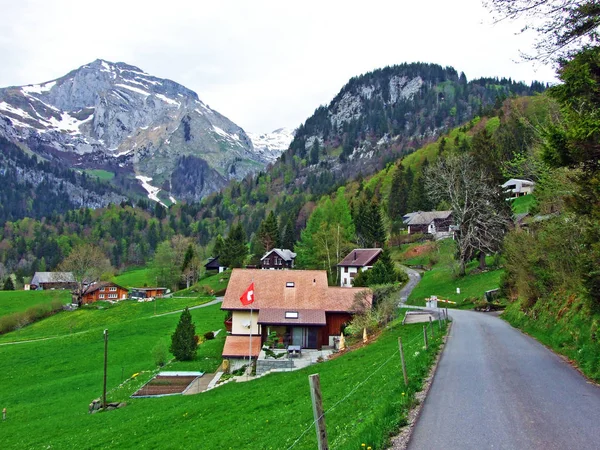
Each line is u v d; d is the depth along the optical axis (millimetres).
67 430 31234
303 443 14117
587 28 14203
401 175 143000
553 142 16531
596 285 19328
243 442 18047
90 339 67312
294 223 166375
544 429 11570
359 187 173125
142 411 32156
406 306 57906
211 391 34219
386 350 29281
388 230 113688
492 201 66688
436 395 15281
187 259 128625
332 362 32156
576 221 22828
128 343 62938
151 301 95562
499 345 25281
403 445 10930
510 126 113875
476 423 12258
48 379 51156
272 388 27812
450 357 22203
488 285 58562
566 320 24219
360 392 18406
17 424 35625
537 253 30047
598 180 15875
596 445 10422
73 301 112750
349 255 84562
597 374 16719
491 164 69750
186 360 49469
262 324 45156
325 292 49219
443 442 11000
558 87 16250
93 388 44844
